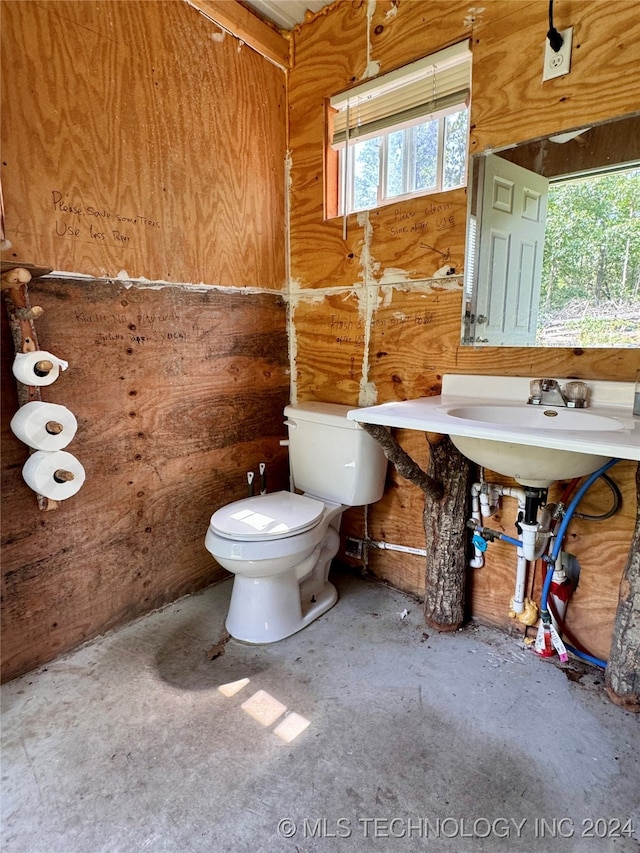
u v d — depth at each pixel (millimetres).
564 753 1294
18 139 1396
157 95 1718
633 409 1359
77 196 1547
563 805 1154
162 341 1848
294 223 2254
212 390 2057
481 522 1814
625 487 1494
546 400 1517
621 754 1291
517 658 1678
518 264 1616
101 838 1076
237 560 1629
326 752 1297
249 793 1181
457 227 1728
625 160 1404
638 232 1409
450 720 1405
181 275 1877
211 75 1878
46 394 1541
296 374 2369
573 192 1497
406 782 1211
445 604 1803
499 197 1630
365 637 1801
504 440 1134
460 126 1763
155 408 1858
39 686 1539
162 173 1767
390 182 1973
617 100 1385
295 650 1728
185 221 1863
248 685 1551
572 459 1254
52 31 1436
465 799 1168
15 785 1201
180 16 1753
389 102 1894
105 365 1685
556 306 1563
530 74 1524
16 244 1424
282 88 2164
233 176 2010
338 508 1970
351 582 2215
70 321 1575
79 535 1684
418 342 1893
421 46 1748
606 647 1600
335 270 2121
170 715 1425
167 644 1758
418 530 2025
